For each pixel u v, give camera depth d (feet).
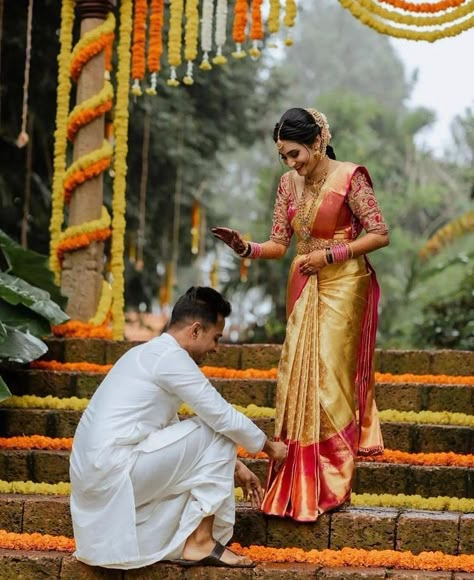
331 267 17.06
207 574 15.37
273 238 17.85
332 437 16.62
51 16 38.99
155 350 15.81
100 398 15.70
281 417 16.81
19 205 41.39
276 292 52.42
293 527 16.47
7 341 21.89
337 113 70.23
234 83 49.93
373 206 16.98
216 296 16.26
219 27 24.89
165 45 43.47
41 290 23.61
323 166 17.20
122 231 25.84
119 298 25.64
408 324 49.11
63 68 26.40
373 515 16.35
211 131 50.01
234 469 15.83
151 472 15.26
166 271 43.91
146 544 15.29
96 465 15.15
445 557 15.75
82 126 25.91
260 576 15.37
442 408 20.90
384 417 20.43
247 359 22.84
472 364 22.54
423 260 39.70
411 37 24.21
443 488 18.21
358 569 15.57
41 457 19.11
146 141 38.14
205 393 15.55
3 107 39.47
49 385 21.97
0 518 17.19
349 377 16.84
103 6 26.13
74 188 25.82
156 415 15.65
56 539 16.52
